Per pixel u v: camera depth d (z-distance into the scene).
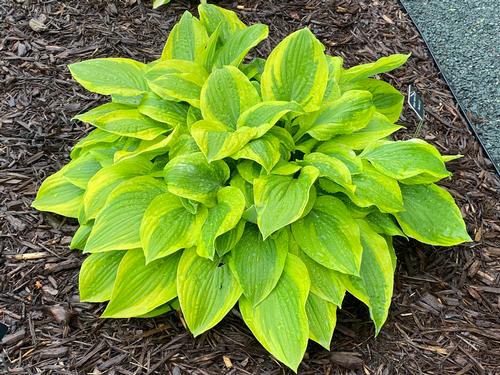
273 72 1.00
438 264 1.11
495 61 1.63
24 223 1.12
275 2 1.65
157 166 1.04
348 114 0.99
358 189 0.93
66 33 1.49
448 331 1.01
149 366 0.94
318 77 1.00
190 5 1.62
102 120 1.00
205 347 0.96
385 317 0.92
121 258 0.98
